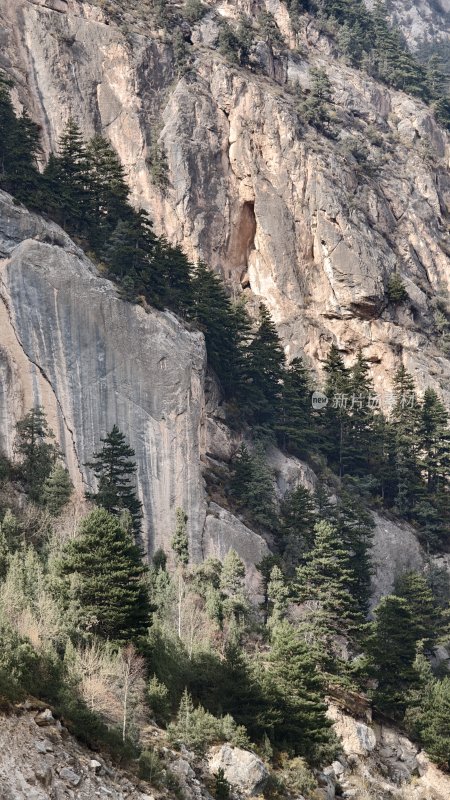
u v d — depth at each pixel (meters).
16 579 155.50
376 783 174.75
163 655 161.75
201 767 144.75
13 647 136.00
